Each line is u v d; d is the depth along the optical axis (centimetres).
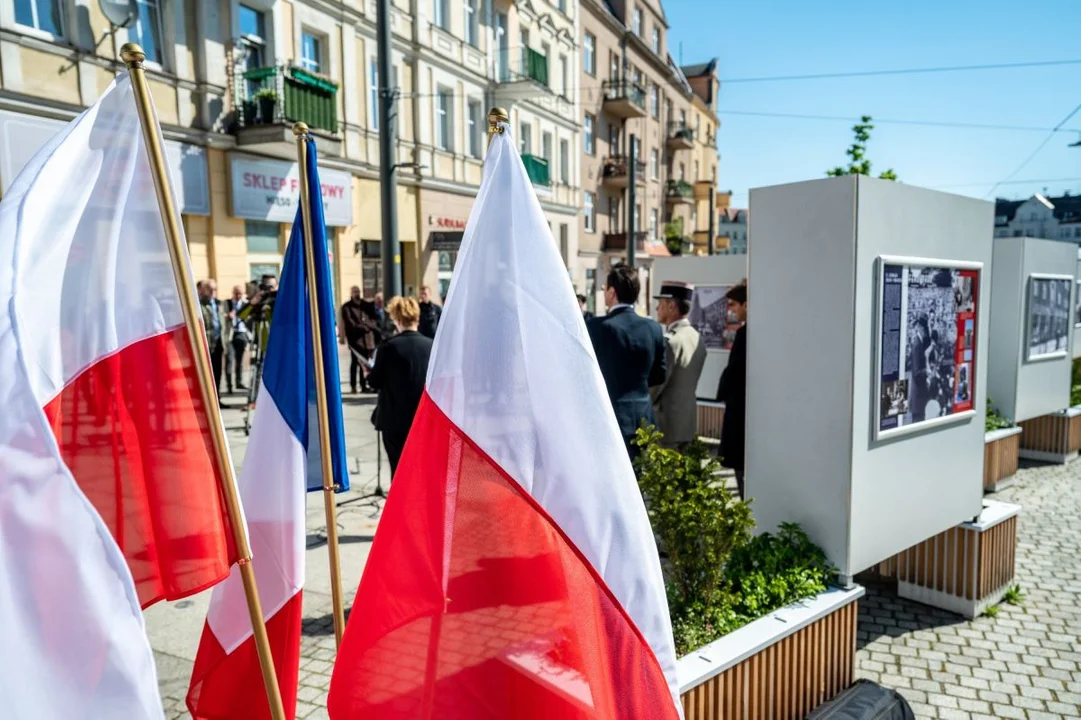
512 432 179
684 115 4456
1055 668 408
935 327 406
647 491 329
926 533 419
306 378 243
